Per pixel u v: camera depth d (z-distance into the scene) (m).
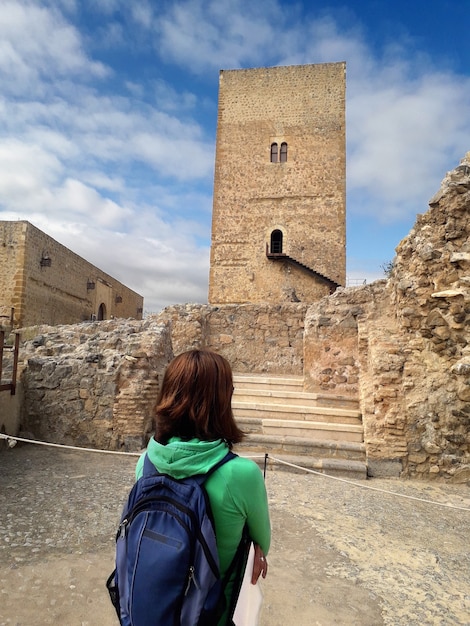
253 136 28.81
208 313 13.84
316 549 4.35
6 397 7.82
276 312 13.52
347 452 7.51
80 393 8.28
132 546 1.60
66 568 3.72
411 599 3.53
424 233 8.24
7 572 3.61
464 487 6.73
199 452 1.73
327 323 10.62
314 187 27.86
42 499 5.32
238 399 9.85
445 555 4.36
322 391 10.33
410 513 5.52
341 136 28.03
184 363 1.92
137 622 1.51
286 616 3.22
